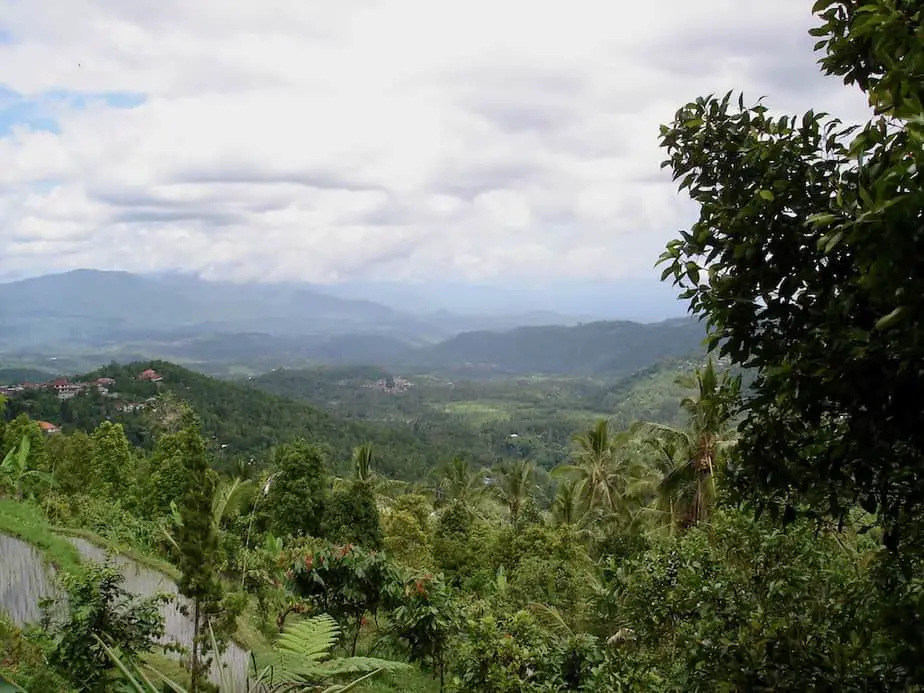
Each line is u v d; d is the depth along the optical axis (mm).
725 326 2715
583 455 25219
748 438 2789
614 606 4965
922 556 2490
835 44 2617
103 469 26344
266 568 10719
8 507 12523
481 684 5918
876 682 2773
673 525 16875
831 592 3369
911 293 1827
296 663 5191
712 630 3531
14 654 5387
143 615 5836
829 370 2238
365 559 8234
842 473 2523
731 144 2941
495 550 16969
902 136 2168
